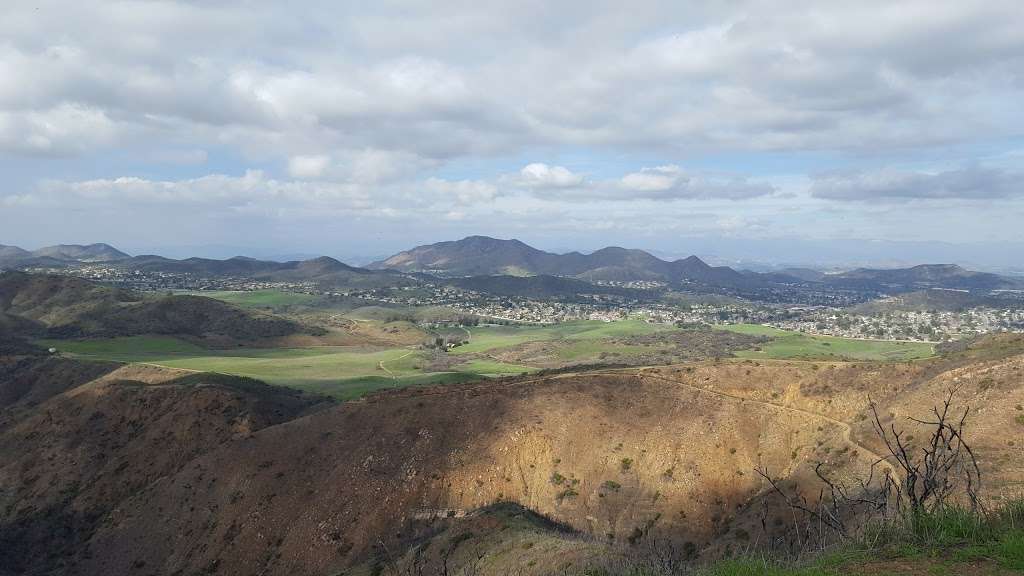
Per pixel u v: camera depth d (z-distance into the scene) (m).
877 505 14.90
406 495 67.31
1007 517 13.54
